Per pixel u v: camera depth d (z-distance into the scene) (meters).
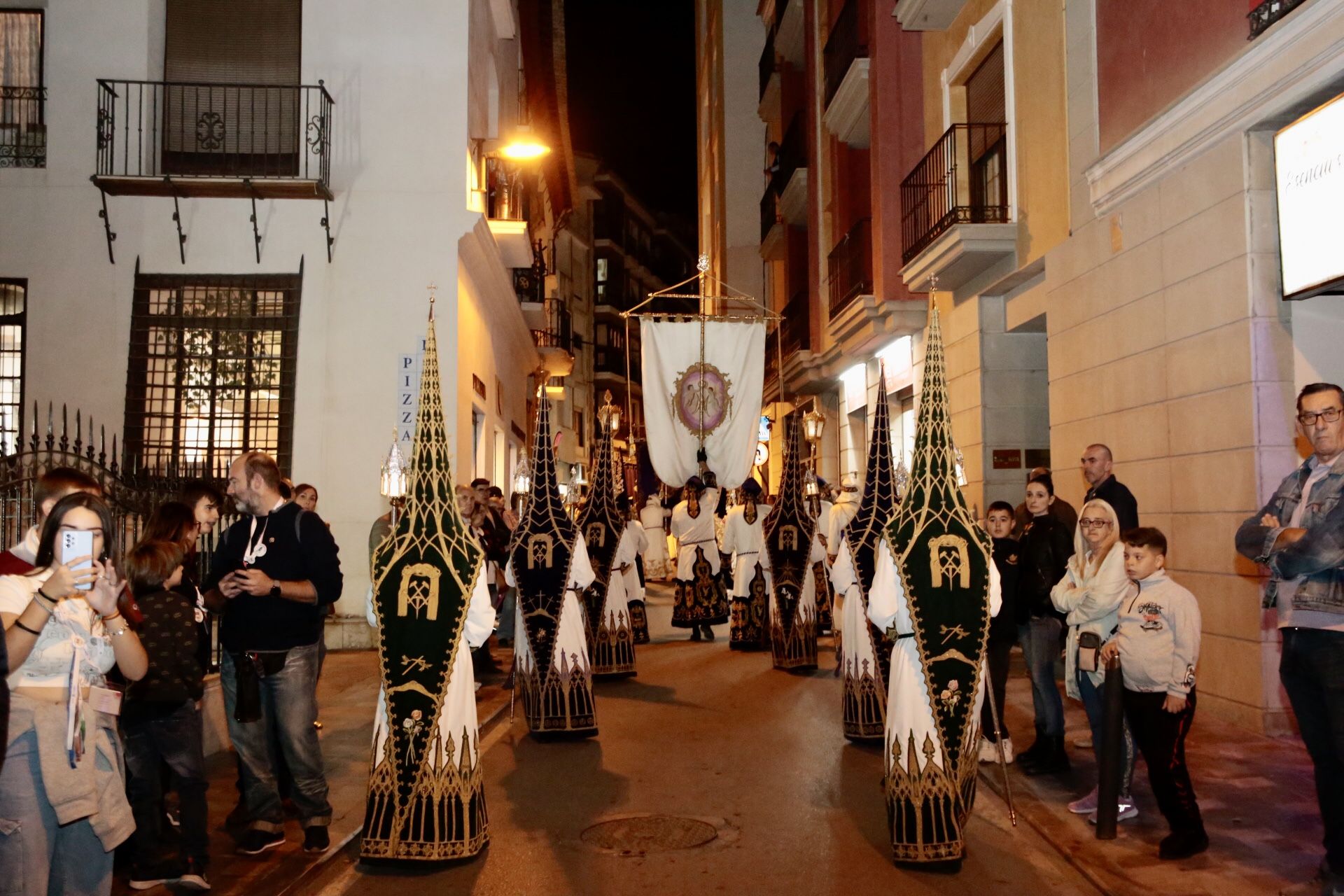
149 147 14.38
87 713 4.10
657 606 21.86
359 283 14.31
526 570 9.04
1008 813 6.69
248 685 5.64
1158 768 5.68
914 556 5.69
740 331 12.88
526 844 6.19
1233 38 8.63
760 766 7.95
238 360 14.15
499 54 18.41
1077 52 11.32
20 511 7.14
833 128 20.78
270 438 14.10
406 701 5.77
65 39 14.33
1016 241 12.99
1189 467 9.17
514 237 16.61
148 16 14.39
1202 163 8.98
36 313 14.05
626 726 9.51
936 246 13.62
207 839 5.32
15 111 14.45
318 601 5.77
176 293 14.22
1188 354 9.19
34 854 3.89
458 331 14.36
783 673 12.28
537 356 26.11
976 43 14.39
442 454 5.98
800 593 12.36
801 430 12.54
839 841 6.18
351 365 14.21
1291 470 8.23
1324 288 7.57
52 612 3.88
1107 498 7.70
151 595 5.25
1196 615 5.65
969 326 14.50
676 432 12.70
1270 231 8.37
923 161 15.59
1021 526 10.14
